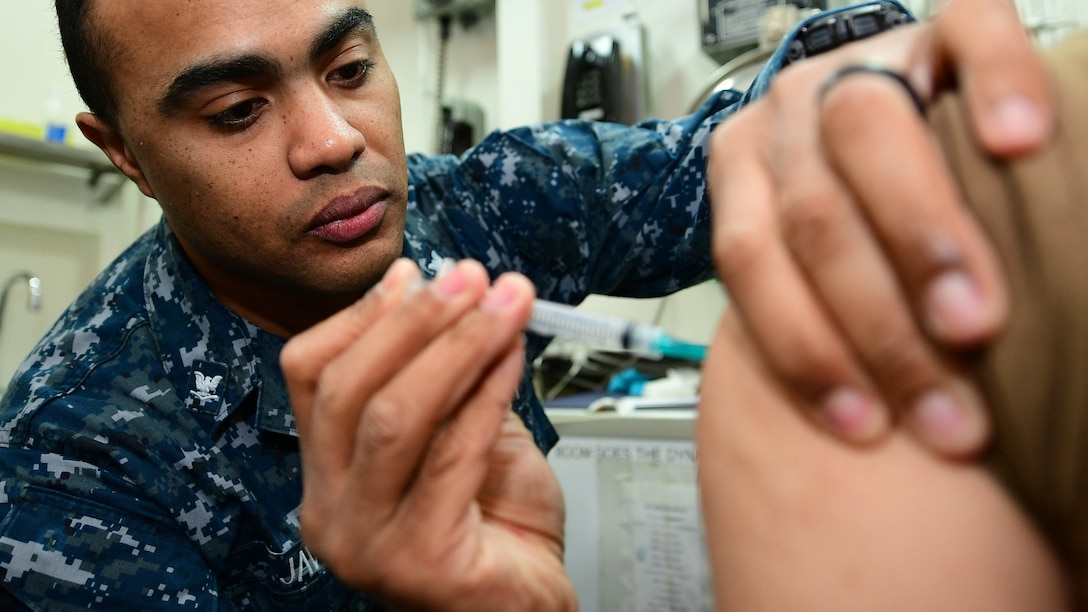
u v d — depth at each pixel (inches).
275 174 26.5
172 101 25.3
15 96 72.5
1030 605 9.9
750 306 10.8
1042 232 9.2
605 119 63.7
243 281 31.5
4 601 25.2
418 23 83.8
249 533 30.5
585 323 18.9
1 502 25.9
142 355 31.1
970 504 10.3
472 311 15.6
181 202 27.6
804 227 10.0
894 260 9.5
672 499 41.9
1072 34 11.3
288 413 31.2
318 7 25.9
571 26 71.6
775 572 11.3
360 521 16.6
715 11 59.5
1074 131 9.4
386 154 29.4
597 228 41.1
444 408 15.5
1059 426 9.3
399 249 30.3
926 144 9.4
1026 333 9.3
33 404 28.0
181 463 28.6
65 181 71.7
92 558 25.8
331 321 17.9
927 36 12.0
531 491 21.0
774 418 11.9
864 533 10.7
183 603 26.8
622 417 43.4
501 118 74.2
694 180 38.0
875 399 10.5
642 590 42.7
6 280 68.3
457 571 16.4
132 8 24.3
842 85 10.2
